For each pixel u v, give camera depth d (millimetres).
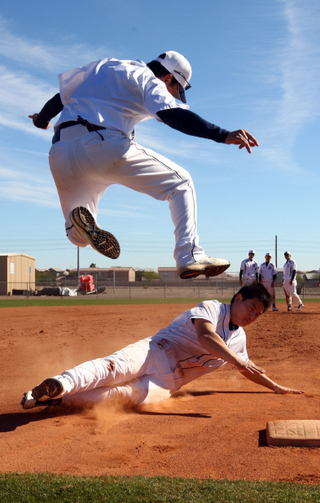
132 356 3633
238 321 3867
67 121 3551
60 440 2910
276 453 2602
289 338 8430
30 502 1944
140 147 3582
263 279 14414
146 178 3590
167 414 3512
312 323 10789
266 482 2170
